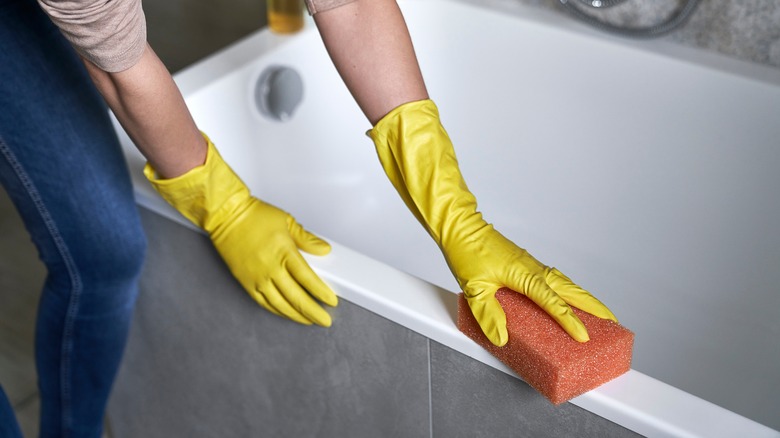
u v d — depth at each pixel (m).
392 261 1.98
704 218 1.76
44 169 1.35
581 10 1.82
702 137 1.72
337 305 1.32
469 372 1.23
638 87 1.76
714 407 1.07
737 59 1.70
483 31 1.91
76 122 1.36
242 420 1.62
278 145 1.89
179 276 1.51
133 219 1.44
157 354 1.66
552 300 1.11
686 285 1.79
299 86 1.87
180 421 1.73
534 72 1.88
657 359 1.72
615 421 1.09
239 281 1.37
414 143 1.19
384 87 1.19
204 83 1.72
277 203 1.92
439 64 2.00
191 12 2.39
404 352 1.29
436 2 1.94
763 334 1.69
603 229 1.89
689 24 1.73
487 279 1.15
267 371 1.50
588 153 1.87
